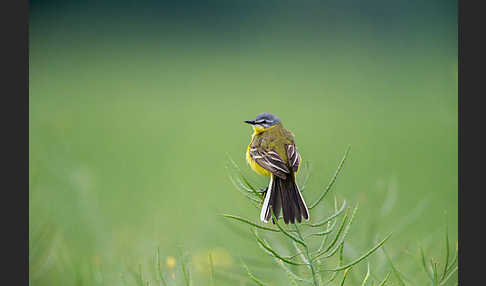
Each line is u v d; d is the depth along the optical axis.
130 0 35.94
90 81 27.62
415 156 17.16
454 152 17.23
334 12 34.84
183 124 22.70
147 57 31.27
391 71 27.88
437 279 5.20
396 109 23.14
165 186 15.21
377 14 34.25
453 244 6.64
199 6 36.25
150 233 9.28
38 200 9.18
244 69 29.44
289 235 4.88
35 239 8.05
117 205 12.79
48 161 10.19
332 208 6.33
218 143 20.39
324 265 6.18
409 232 8.62
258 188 7.06
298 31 33.69
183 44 32.50
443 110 8.99
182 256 5.98
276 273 6.30
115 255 8.08
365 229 7.09
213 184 15.24
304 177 6.43
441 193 13.05
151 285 6.14
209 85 27.62
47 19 34.16
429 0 33.59
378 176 13.98
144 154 18.92
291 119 22.67
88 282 7.25
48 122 16.83
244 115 23.92
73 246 8.69
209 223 8.93
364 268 6.29
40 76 27.95
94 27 33.41
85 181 10.20
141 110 24.16
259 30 33.75
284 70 29.39
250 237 6.38
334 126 21.50
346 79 27.56
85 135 20.47
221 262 7.36
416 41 31.02
